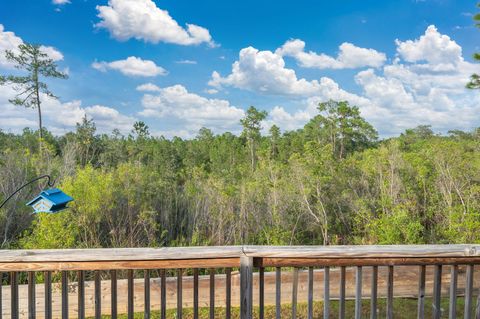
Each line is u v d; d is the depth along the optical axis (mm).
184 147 39406
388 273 2324
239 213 10203
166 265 2223
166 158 31234
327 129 33406
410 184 11125
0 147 19453
